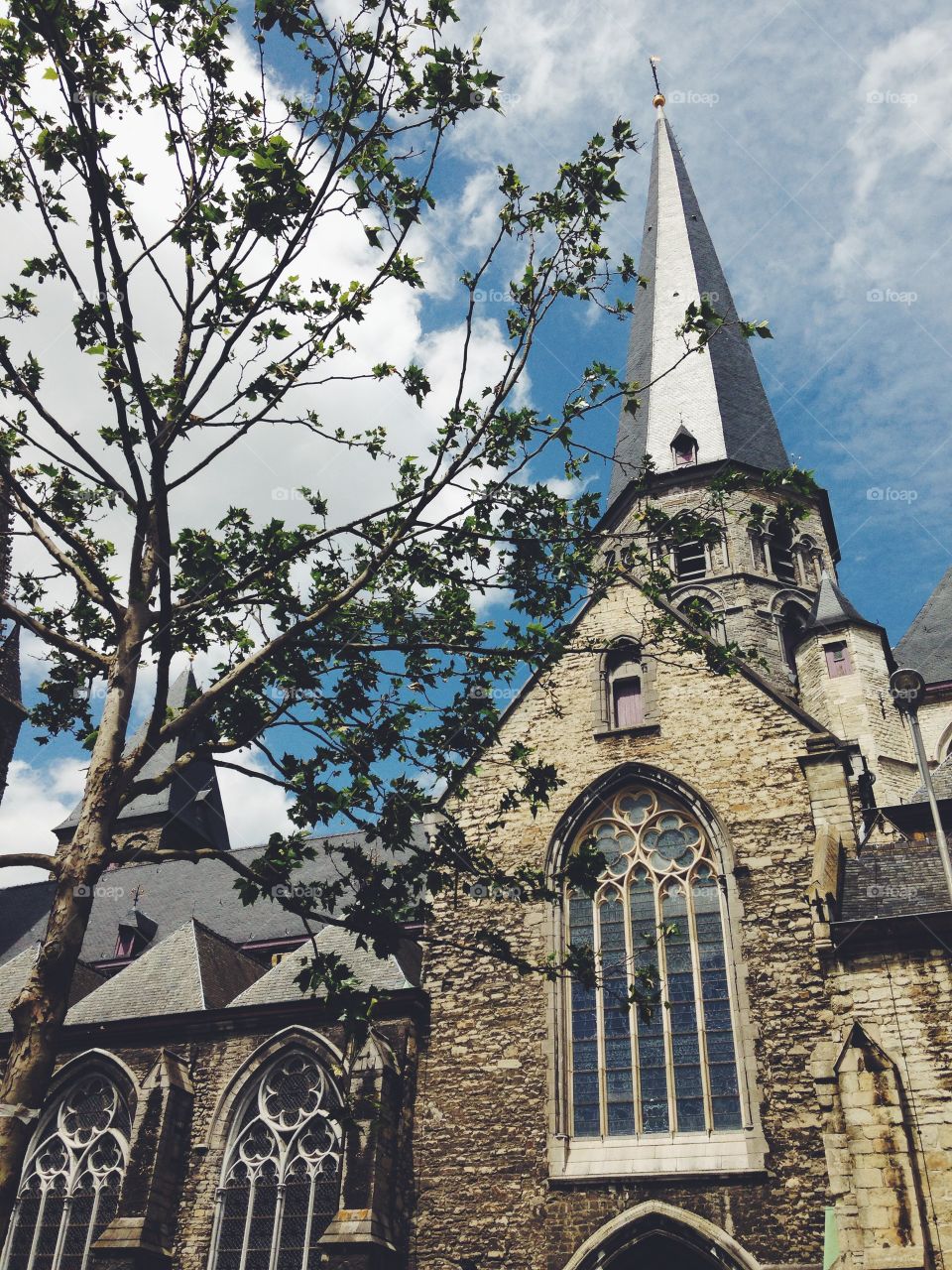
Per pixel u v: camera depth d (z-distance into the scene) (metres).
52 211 14.49
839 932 18.91
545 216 15.62
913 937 18.48
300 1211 21.08
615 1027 21.03
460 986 22.41
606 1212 19.02
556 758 24.36
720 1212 18.31
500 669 17.08
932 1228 16.11
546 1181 19.66
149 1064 23.97
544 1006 21.50
